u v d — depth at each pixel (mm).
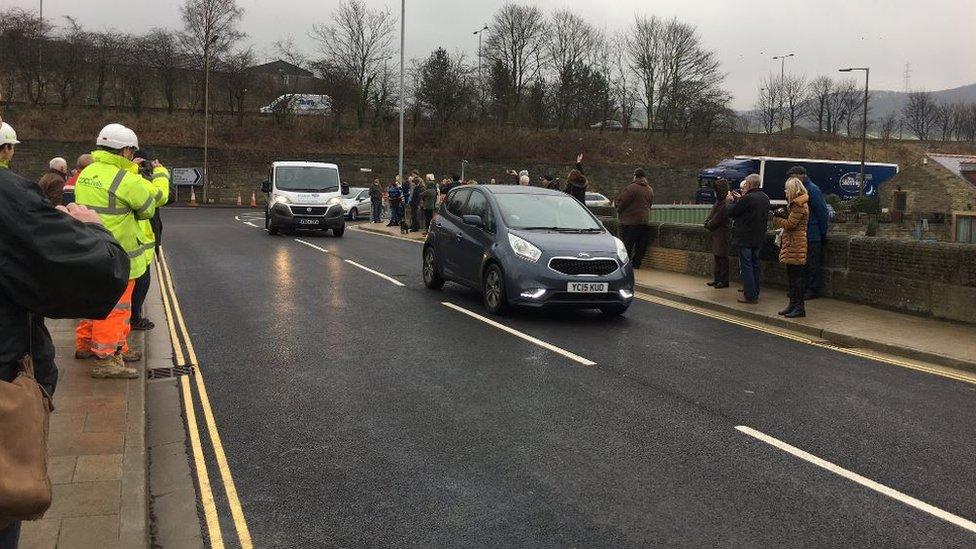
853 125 87250
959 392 6637
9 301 2275
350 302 10586
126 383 5922
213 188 48031
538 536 3754
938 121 92000
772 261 12297
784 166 40719
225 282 12164
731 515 4035
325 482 4391
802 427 5551
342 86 56094
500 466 4664
